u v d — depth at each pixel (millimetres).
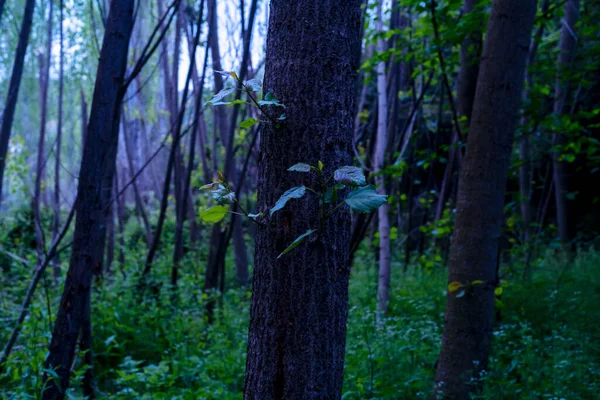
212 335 6387
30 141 21578
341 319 1876
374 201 1553
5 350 5047
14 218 14422
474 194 4012
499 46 3908
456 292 4102
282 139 1834
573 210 11383
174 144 7844
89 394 4855
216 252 8031
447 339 4133
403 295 7750
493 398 3893
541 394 3941
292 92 1833
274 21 1907
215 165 10719
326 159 1818
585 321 5961
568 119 6078
